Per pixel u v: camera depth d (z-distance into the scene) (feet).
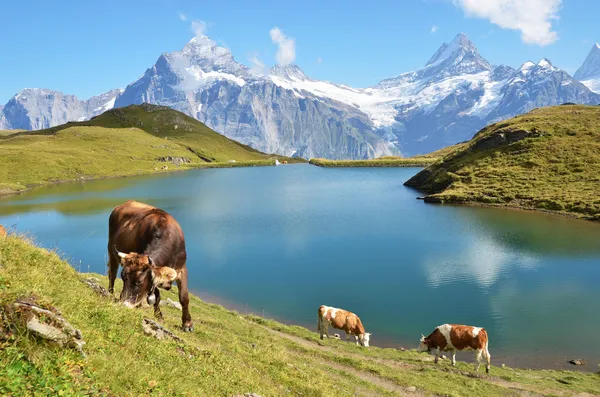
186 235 227.81
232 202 358.02
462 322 111.75
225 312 92.84
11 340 20.56
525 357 90.17
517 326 107.34
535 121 445.78
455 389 61.41
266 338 68.03
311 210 306.14
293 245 202.59
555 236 210.59
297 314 118.42
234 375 32.96
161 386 24.32
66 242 210.79
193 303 89.56
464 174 389.39
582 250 182.70
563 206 275.59
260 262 173.99
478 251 185.26
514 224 242.78
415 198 366.22
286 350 61.57
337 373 57.36
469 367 75.51
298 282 147.64
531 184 328.29
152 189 486.79
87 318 27.35
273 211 304.09
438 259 173.68
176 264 40.86
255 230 238.48
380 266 165.48
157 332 32.53
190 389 26.16
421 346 77.10
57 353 21.40
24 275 28.78
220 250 194.70
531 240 203.51
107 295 36.76
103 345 24.94
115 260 45.78
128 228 42.27
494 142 428.15
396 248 193.57
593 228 226.17
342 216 279.28
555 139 392.88
